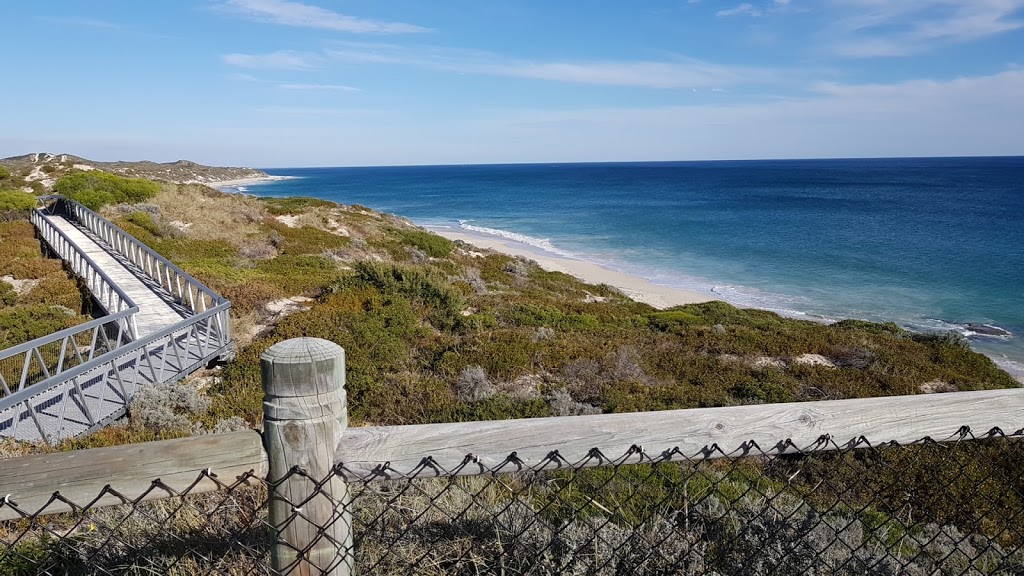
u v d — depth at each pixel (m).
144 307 12.85
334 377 1.42
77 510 1.42
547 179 145.88
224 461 1.44
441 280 15.62
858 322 17.50
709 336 12.98
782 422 1.62
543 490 3.29
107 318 9.12
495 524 2.44
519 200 81.94
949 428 1.69
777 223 48.50
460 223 55.69
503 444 1.51
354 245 25.31
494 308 14.95
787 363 11.42
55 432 6.64
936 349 13.25
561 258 34.97
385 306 12.34
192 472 1.44
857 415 1.65
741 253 35.25
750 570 2.45
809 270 29.92
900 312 21.97
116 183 30.17
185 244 20.38
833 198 73.19
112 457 1.42
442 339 10.80
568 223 52.88
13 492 1.39
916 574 2.61
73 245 16.22
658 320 16.25
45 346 10.91
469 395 8.10
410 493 2.80
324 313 11.34
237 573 2.21
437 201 84.25
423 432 1.49
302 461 1.42
